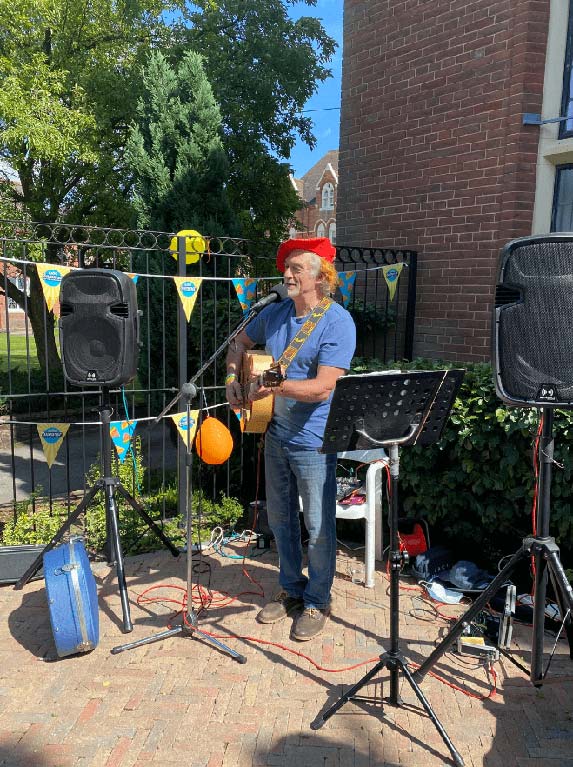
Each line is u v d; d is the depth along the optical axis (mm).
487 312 5215
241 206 12969
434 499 4020
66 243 4035
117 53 11172
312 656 3016
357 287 6457
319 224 35344
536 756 2342
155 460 7301
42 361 11617
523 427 3381
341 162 6527
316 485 3047
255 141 12516
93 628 2953
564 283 2164
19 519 4703
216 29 12570
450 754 2338
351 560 4129
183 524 4559
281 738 2443
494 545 4008
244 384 3129
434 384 2354
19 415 9734
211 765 2301
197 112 6699
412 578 3863
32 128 8664
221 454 3010
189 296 4223
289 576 3379
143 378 6680
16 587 3684
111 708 2625
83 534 4465
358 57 6234
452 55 5344
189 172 6582
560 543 3631
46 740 2432
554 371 2229
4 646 3113
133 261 6418
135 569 4008
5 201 10211
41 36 10211
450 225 5484
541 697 2697
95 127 9859
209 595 3646
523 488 3590
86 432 9156
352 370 4539
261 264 10531
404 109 5816
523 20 4762
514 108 4883
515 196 4938
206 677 2846
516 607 3344
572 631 2629
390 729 2492
